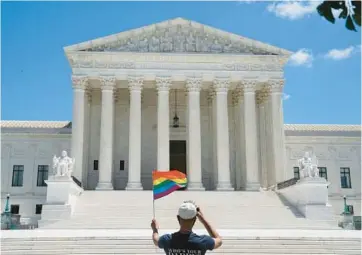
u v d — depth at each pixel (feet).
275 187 190.29
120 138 221.66
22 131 233.76
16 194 227.20
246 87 201.77
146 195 173.06
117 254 98.99
